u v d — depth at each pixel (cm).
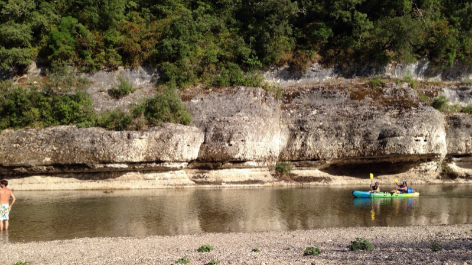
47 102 3628
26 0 4397
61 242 1627
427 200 2697
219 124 3600
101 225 1995
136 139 3306
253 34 4494
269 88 4109
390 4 4597
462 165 3834
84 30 4172
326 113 3816
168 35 4325
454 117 3803
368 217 2152
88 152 3284
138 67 4247
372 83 4047
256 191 3142
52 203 2605
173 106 3712
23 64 4134
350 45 4469
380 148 3475
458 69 4569
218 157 3488
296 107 3959
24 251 1463
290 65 4400
